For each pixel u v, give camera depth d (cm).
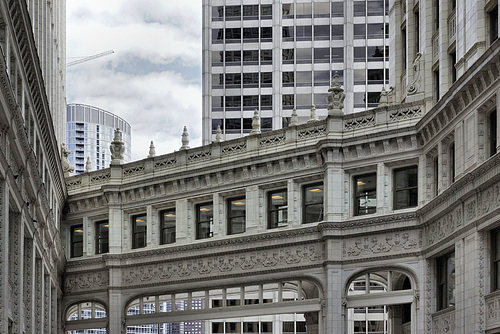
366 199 6028
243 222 6562
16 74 4088
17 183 4325
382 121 5959
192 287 6650
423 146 5753
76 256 7412
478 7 5028
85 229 7306
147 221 6950
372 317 10900
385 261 5831
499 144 4569
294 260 6181
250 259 6388
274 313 6241
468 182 4931
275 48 12031
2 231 3759
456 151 5216
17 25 4006
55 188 6638
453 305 5409
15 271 4316
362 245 5922
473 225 4897
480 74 4759
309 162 6209
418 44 6469
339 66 11956
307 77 11969
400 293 5775
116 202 7094
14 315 4288
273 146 6425
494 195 4666
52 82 6825
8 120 3703
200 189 6700
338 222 5966
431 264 5662
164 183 6862
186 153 6838
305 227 6125
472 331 4881
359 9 12081
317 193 6231
